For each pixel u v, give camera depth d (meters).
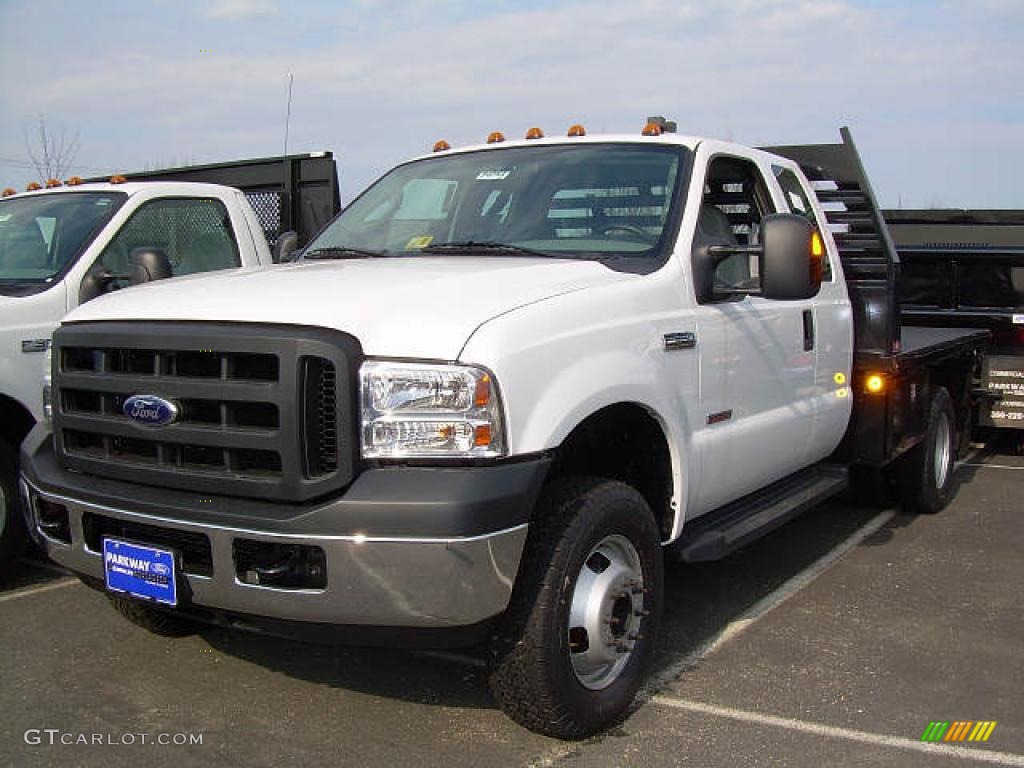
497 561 3.23
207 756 3.61
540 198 4.79
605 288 3.94
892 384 6.23
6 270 6.09
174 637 4.76
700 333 4.37
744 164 5.21
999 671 4.44
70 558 3.82
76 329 3.83
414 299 3.49
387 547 3.13
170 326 3.54
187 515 3.38
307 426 3.27
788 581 5.74
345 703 4.06
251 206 7.73
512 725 3.88
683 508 4.26
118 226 6.25
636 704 4.08
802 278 4.14
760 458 4.95
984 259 9.59
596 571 3.77
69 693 4.15
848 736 3.81
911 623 5.05
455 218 4.90
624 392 3.79
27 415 5.61
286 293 3.60
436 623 3.20
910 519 7.25
